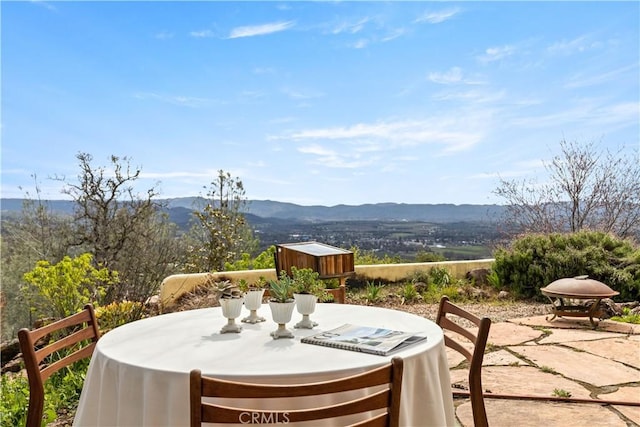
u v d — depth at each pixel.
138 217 11.23
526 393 4.22
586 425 3.59
